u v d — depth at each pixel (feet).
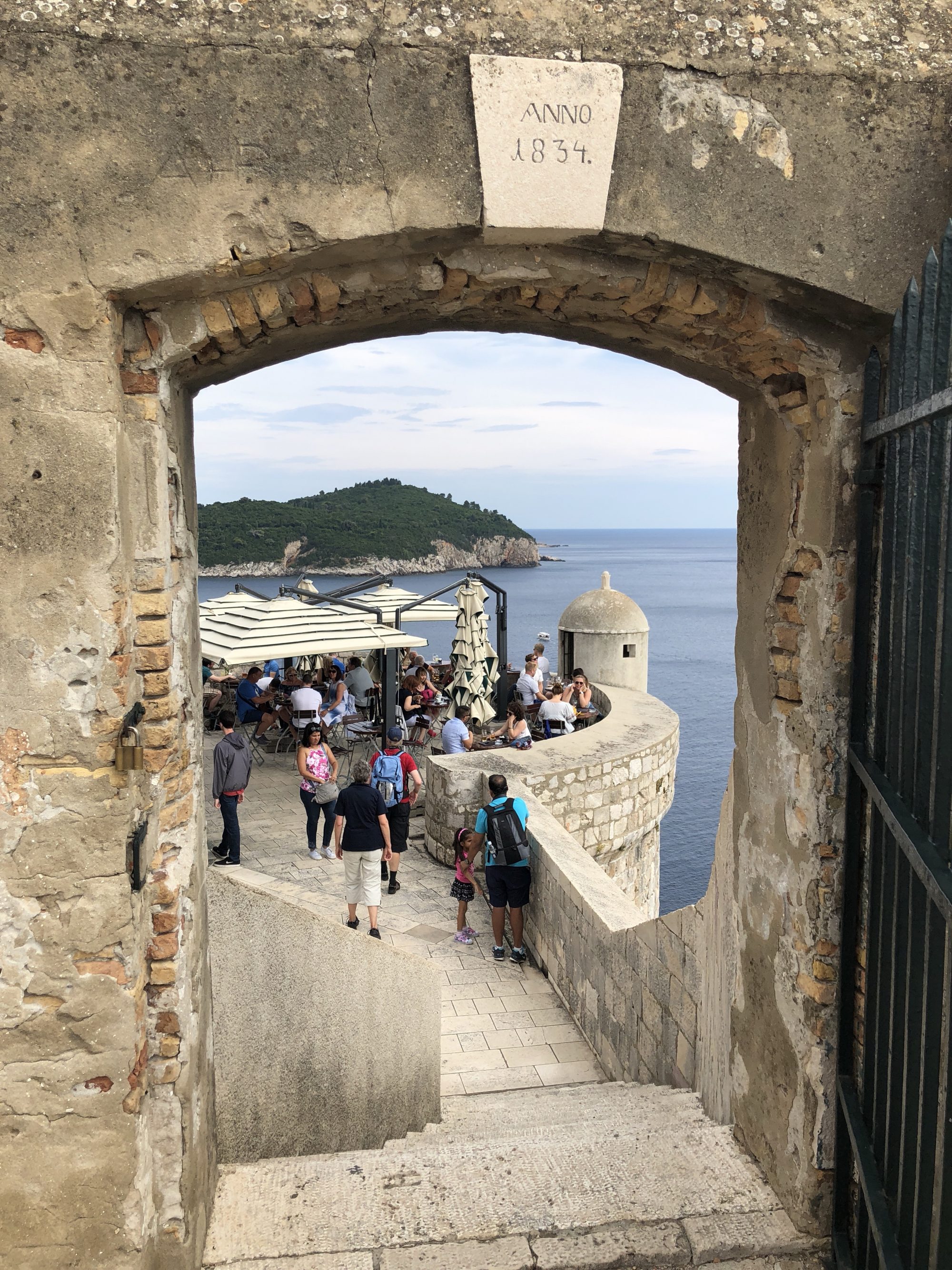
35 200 8.11
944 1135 7.73
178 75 8.29
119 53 8.16
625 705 43.52
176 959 9.48
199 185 8.39
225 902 12.20
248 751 28.43
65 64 8.09
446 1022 22.30
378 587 51.29
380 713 46.68
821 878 10.66
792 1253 10.64
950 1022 7.69
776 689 11.63
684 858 80.07
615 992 19.48
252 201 8.50
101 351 8.28
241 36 8.36
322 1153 13.94
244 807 35.55
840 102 9.40
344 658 56.24
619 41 9.02
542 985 24.27
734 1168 11.98
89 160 8.18
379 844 24.13
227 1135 12.25
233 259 8.54
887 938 9.53
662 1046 16.83
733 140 9.28
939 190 9.62
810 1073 10.75
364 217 8.71
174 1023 9.49
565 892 22.88
